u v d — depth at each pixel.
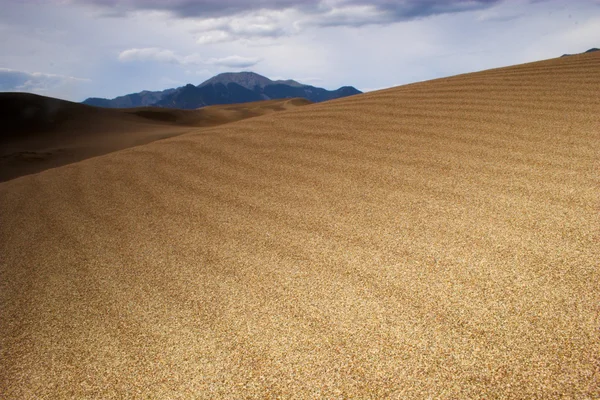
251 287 2.45
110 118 34.03
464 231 2.77
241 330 2.07
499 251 2.46
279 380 1.72
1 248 3.61
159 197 4.43
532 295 2.03
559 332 1.77
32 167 18.25
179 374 1.83
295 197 3.87
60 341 2.16
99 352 2.04
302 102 63.38
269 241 3.04
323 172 4.42
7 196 5.42
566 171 3.44
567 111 4.83
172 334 2.11
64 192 5.14
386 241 2.79
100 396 1.76
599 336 1.71
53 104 32.78
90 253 3.23
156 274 2.75
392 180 3.89
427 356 1.74
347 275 2.44
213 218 3.63
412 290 2.21
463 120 5.24
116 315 2.33
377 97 7.27
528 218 2.80
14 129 27.62
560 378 1.54
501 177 3.55
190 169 5.28
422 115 5.75
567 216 2.75
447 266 2.39
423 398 1.54
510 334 1.80
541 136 4.29
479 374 1.61
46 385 1.86
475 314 1.96
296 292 2.34
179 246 3.15
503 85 6.37
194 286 2.54
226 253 2.93
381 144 4.96
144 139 23.42
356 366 1.74
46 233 3.83
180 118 42.22
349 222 3.16
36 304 2.56
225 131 7.05
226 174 4.88
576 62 6.82
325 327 2.01
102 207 4.36
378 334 1.91
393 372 1.68
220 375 1.79
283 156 5.18
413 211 3.19
